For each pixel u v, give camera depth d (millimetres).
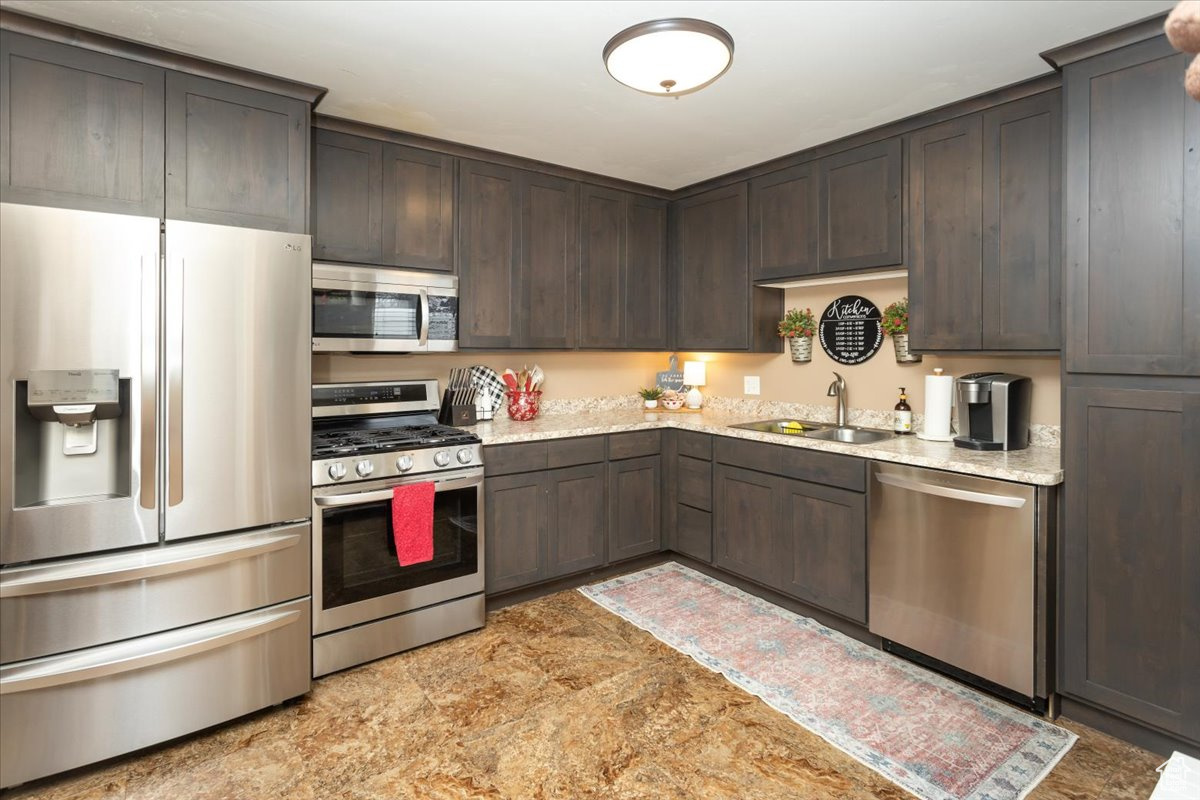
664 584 3457
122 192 2049
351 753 2033
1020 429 2611
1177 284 1921
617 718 2213
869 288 3338
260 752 2039
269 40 2082
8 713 1812
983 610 2311
